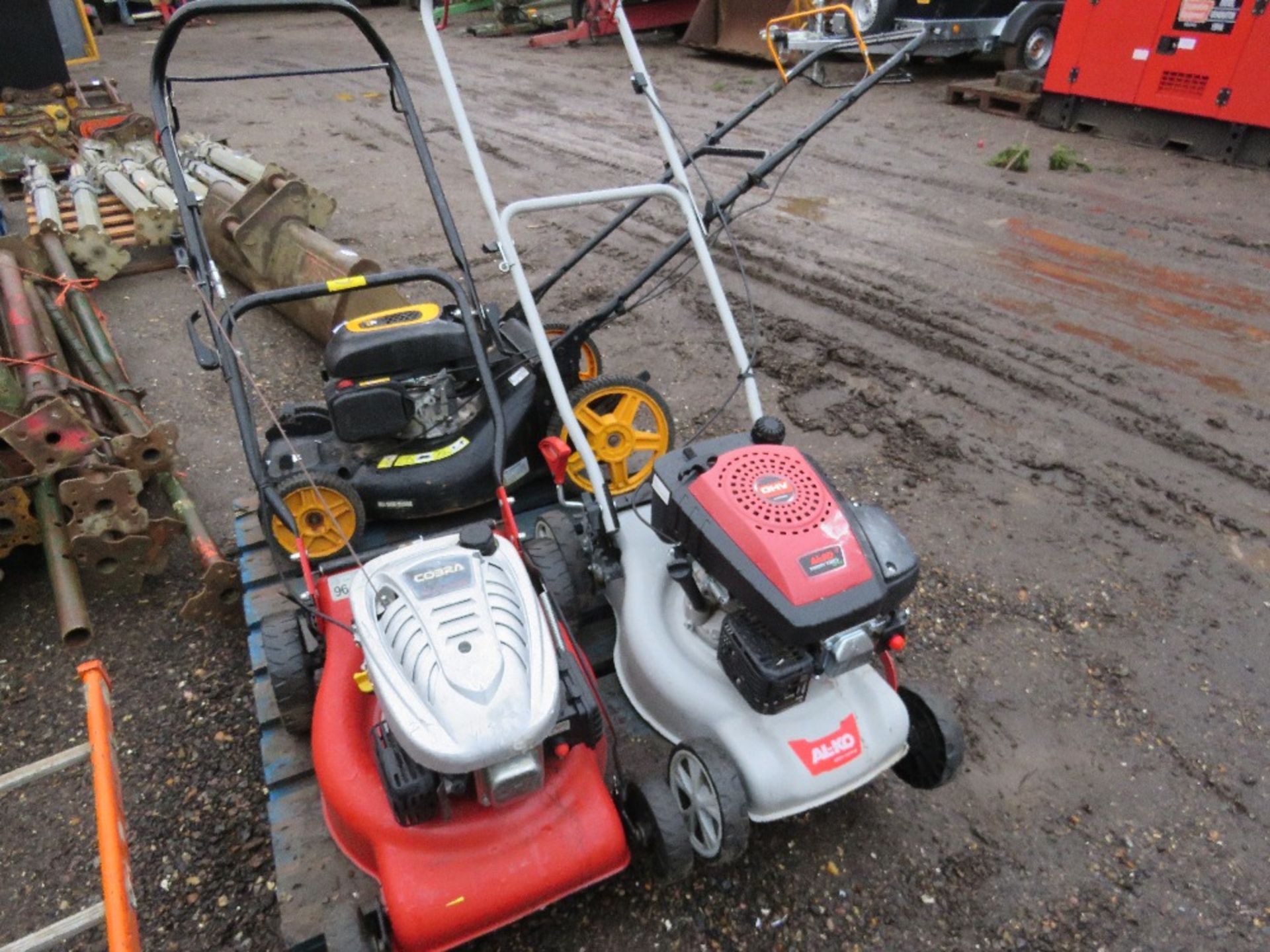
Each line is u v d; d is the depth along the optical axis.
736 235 8.02
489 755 2.28
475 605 2.54
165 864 3.20
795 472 2.72
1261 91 8.89
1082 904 2.94
